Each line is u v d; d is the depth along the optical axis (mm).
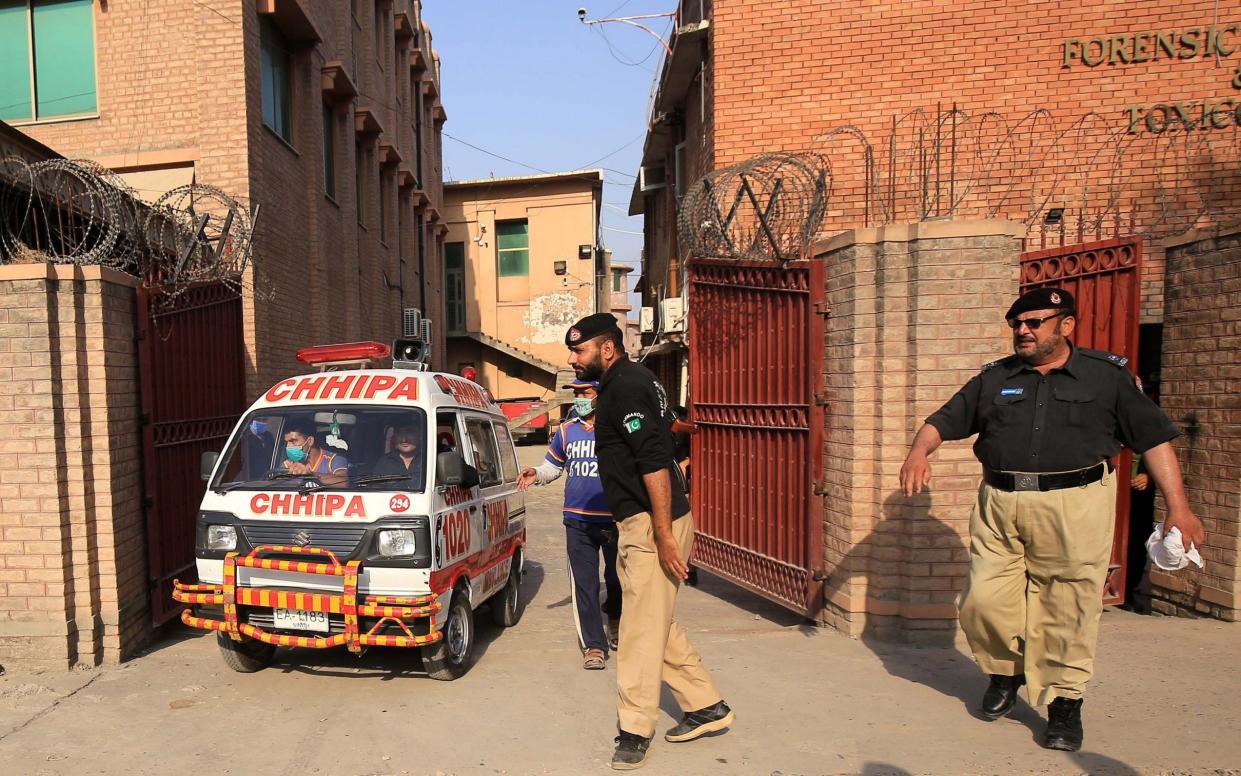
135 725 3881
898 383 5016
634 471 3371
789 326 5695
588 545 4910
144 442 5281
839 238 5273
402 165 20156
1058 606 3426
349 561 4199
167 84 9492
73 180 6109
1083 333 5207
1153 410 3256
